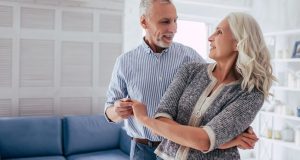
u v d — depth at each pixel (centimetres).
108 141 327
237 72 112
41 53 334
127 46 364
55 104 341
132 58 157
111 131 329
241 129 102
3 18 318
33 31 329
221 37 110
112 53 363
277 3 389
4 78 321
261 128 385
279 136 357
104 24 358
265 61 108
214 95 110
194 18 403
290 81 343
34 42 330
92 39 354
